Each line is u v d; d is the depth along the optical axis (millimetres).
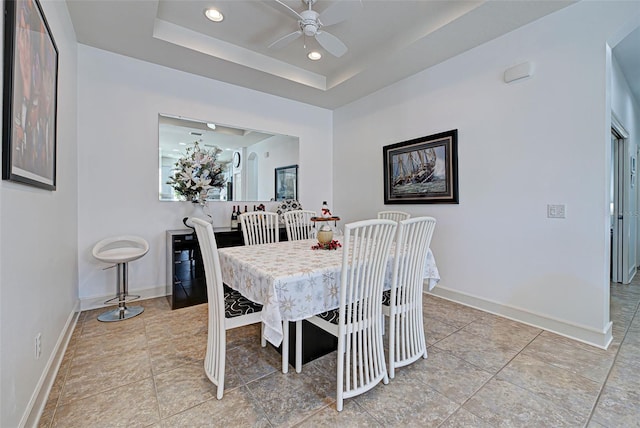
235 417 1466
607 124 2133
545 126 2432
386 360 1995
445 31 2621
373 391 1664
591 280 2219
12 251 1206
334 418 1458
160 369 1885
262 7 2572
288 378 1800
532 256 2537
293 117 4410
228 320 1656
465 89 2988
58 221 2021
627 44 2850
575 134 2273
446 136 3150
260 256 1967
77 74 2791
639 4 1978
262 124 4074
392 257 1893
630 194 3896
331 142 4898
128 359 1999
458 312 2832
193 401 1582
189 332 2424
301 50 3311
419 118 3469
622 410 1498
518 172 2605
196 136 3561
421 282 1956
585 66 2217
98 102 2924
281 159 4309
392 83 3781
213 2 2508
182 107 3414
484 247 2869
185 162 3365
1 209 1103
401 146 3672
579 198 2268
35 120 1476
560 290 2375
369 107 4172
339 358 1504
